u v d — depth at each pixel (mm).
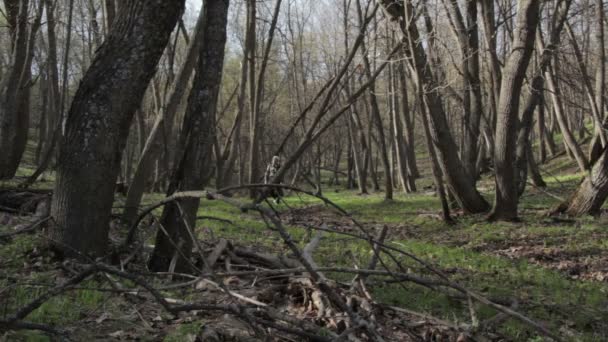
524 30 14430
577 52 17594
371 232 14898
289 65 40719
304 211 21047
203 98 6516
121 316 4879
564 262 10836
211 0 6562
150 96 34531
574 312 6711
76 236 6293
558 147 40438
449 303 6609
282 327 4336
